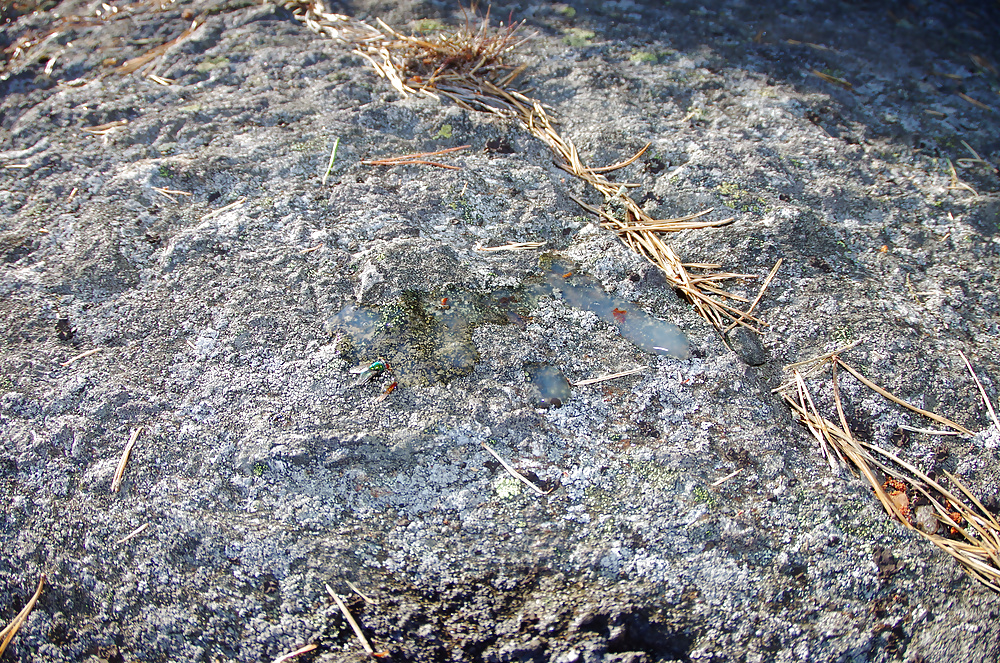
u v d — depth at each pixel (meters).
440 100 0.41
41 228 0.36
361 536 0.30
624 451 0.31
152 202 0.37
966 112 0.44
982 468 0.32
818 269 0.36
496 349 0.33
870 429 0.33
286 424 0.31
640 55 0.46
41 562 0.30
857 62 0.47
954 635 0.29
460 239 0.36
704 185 0.39
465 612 0.29
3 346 0.33
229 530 0.30
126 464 0.31
